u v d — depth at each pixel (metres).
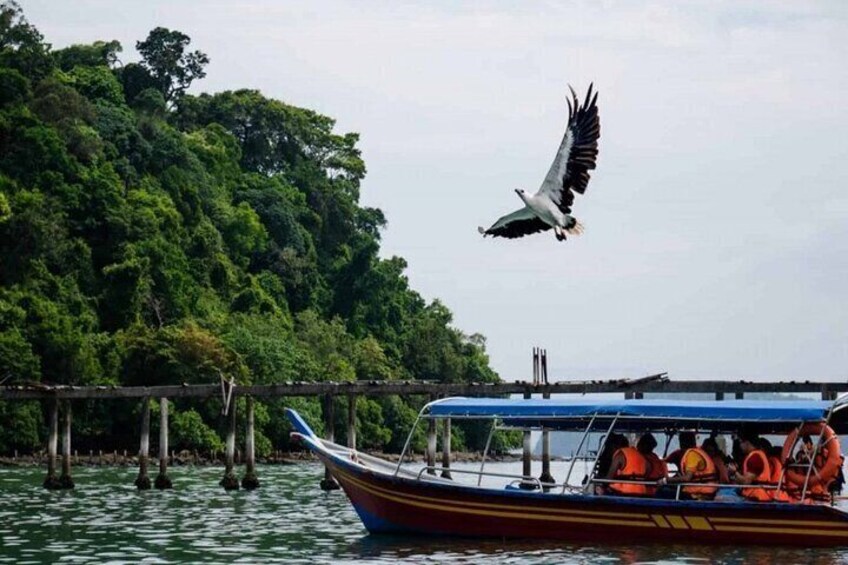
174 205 111.12
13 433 79.81
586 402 33.16
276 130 143.50
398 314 130.25
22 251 91.25
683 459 32.88
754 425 34.38
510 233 21.80
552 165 21.78
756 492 32.38
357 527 37.75
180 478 63.00
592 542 32.78
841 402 31.78
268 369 94.44
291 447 93.75
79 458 79.31
